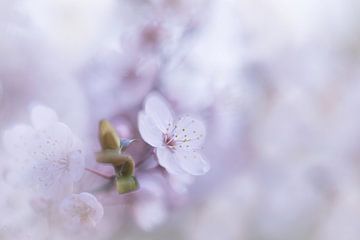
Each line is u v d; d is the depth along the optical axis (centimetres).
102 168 21
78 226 21
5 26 25
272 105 30
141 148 22
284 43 31
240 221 30
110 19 27
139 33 26
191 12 27
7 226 21
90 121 24
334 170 31
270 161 30
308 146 31
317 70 31
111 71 25
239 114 28
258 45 30
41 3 26
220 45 28
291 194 31
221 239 29
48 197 21
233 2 29
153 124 22
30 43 25
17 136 21
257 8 30
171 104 26
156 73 26
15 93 24
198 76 27
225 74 28
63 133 21
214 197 29
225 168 29
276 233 30
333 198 31
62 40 26
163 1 26
